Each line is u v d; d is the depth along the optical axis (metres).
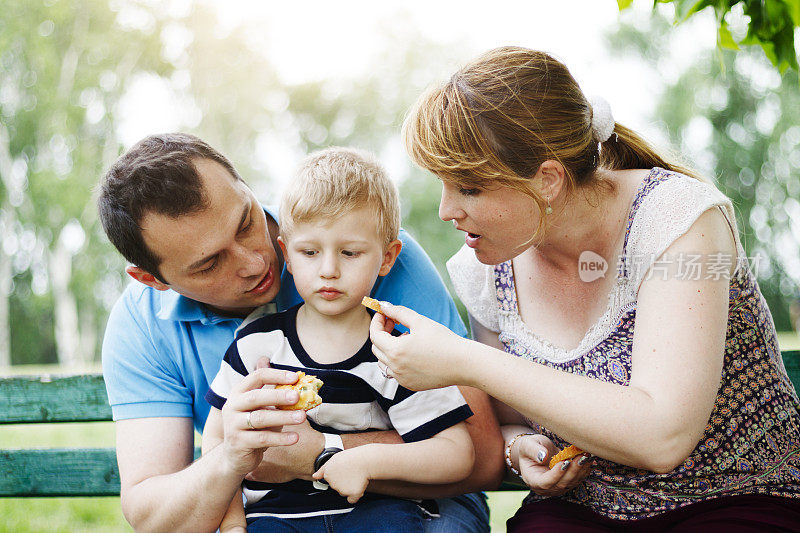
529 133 1.90
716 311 1.84
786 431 1.99
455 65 2.07
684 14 2.29
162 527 2.03
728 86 19.77
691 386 1.78
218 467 1.93
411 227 22.92
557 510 2.14
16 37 23.97
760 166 19.80
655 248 1.91
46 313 27.94
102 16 25.52
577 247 2.12
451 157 1.90
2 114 23.97
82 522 4.42
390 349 1.92
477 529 2.25
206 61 27.75
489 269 2.33
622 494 2.04
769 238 19.78
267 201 28.80
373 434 2.10
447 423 2.09
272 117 29.30
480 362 1.85
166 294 2.35
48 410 2.90
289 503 2.07
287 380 1.92
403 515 2.04
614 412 1.75
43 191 23.47
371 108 29.11
